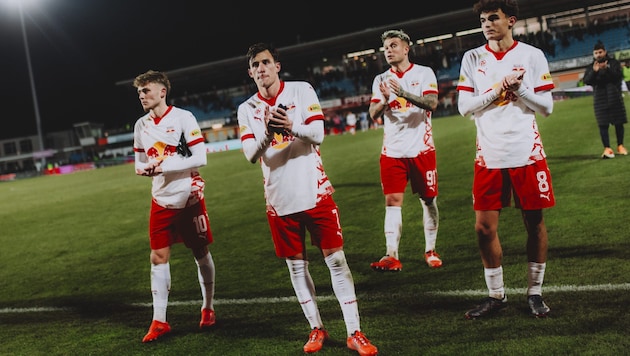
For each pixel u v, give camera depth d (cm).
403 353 297
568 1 3016
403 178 475
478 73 343
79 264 658
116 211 1079
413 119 471
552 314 320
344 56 3756
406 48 476
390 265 452
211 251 629
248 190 1109
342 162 1343
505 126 330
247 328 370
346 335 335
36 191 1903
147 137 382
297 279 326
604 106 776
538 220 331
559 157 862
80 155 4688
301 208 313
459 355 284
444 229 571
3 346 391
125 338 379
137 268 599
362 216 696
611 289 342
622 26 3094
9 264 709
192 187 380
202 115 4166
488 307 333
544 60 330
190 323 398
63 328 420
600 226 481
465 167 949
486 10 330
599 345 273
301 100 317
